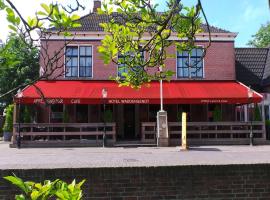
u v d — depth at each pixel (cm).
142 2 449
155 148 2122
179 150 1942
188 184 763
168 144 2261
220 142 2361
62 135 2392
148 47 534
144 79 559
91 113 2614
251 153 1694
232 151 1845
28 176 742
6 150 2045
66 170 750
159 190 758
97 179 752
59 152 1894
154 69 2245
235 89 2514
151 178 759
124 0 470
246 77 3017
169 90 2455
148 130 2517
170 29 492
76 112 2614
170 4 460
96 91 2417
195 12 436
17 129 2303
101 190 751
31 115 2627
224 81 2680
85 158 1531
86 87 2478
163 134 2264
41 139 2416
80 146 2288
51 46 2508
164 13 475
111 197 751
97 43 2628
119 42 533
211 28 2736
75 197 281
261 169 777
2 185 728
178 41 566
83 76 2614
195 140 2356
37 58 3844
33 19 273
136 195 755
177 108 2650
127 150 1989
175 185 761
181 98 2338
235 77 2719
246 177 774
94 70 2617
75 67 2611
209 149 1997
